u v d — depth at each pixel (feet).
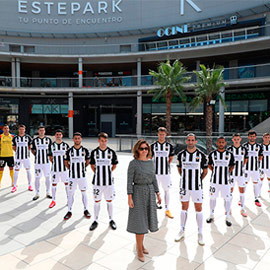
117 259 11.91
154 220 12.03
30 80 79.10
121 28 82.58
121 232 14.82
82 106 86.94
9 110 83.30
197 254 12.37
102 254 12.35
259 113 68.59
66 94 84.28
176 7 77.66
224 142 15.51
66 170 19.65
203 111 75.61
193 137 14.20
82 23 84.07
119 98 84.64
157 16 79.77
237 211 18.30
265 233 14.67
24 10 82.94
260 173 22.02
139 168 11.87
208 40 68.74
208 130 49.70
